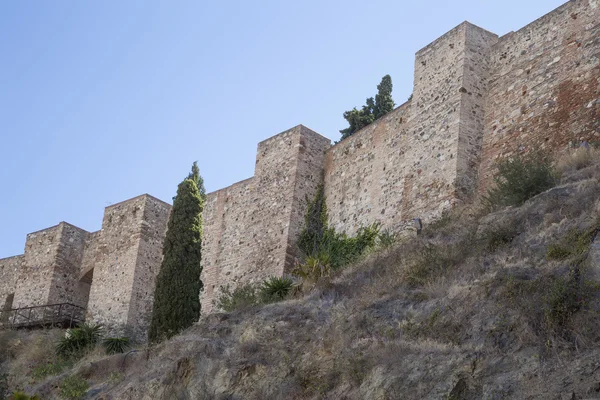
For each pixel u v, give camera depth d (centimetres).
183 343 2534
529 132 2638
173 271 3159
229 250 3712
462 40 2933
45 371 3117
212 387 2180
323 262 2831
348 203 3322
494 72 2889
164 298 3108
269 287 2866
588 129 2442
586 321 1538
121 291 3912
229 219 3812
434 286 2048
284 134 3678
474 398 1521
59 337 3606
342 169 3441
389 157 3178
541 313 1614
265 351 2241
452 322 1803
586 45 2575
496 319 1698
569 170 2316
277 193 3559
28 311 4331
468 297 1842
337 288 2477
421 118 2981
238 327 2505
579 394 1392
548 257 1806
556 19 2727
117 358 2759
